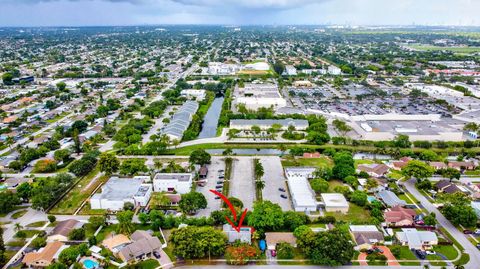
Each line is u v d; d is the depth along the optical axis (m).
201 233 146.88
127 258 140.88
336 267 139.38
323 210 180.12
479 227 166.12
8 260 144.25
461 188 199.00
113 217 175.25
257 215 161.00
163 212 177.12
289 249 143.75
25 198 191.12
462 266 135.88
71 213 178.75
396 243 153.88
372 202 181.75
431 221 163.12
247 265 140.38
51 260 140.75
